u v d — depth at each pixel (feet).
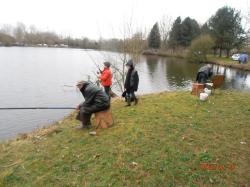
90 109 26.99
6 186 19.29
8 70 125.59
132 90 35.09
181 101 37.63
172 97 40.78
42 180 19.39
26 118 54.19
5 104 66.59
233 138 23.94
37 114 57.16
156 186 17.66
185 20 255.29
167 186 17.58
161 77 123.34
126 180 18.44
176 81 113.91
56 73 121.49
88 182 18.57
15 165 22.00
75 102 69.87
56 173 20.04
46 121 52.31
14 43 355.56
